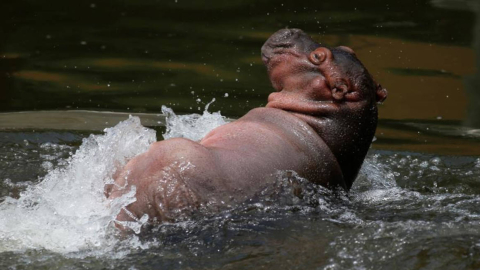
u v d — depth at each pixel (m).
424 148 26.58
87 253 15.98
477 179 23.12
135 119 18.70
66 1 44.03
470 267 15.01
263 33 38.91
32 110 29.78
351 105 19.42
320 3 43.84
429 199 19.98
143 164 17.02
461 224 17.23
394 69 34.28
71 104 30.39
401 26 39.78
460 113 30.27
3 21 40.56
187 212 16.67
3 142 25.59
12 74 33.88
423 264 15.12
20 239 16.73
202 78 33.47
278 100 19.69
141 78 33.47
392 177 23.23
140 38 38.56
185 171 16.83
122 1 44.38
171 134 24.78
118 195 16.84
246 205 17.12
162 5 43.81
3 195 20.66
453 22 40.38
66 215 17.56
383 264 15.15
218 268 15.09
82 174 18.44
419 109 30.62
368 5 43.53
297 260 15.34
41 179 22.11
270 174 17.66
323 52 19.44
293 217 17.33
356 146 19.64
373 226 16.98
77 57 36.03
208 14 42.38
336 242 16.09
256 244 16.06
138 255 15.80
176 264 15.34
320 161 18.70
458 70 34.28
